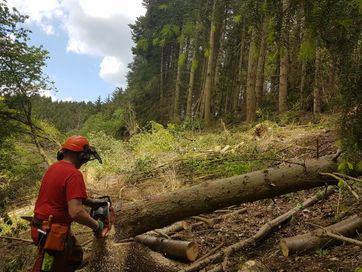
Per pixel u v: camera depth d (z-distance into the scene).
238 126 16.64
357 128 3.05
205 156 9.12
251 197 4.62
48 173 3.21
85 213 3.11
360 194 4.99
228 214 5.82
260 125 10.53
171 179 7.84
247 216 5.76
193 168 8.27
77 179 3.12
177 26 30.86
